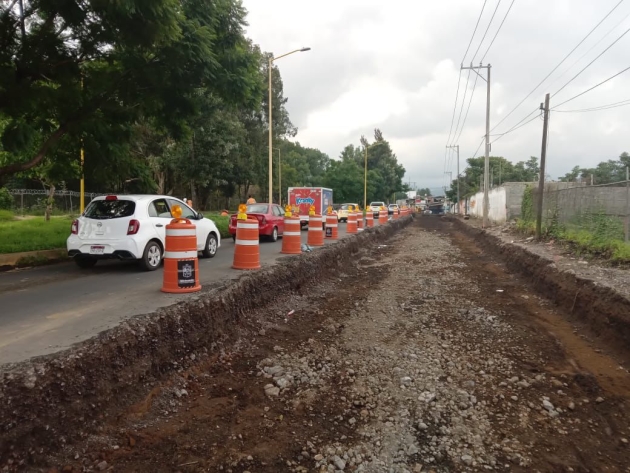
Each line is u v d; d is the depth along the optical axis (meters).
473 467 3.79
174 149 39.03
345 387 5.27
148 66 11.03
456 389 5.25
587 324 7.77
